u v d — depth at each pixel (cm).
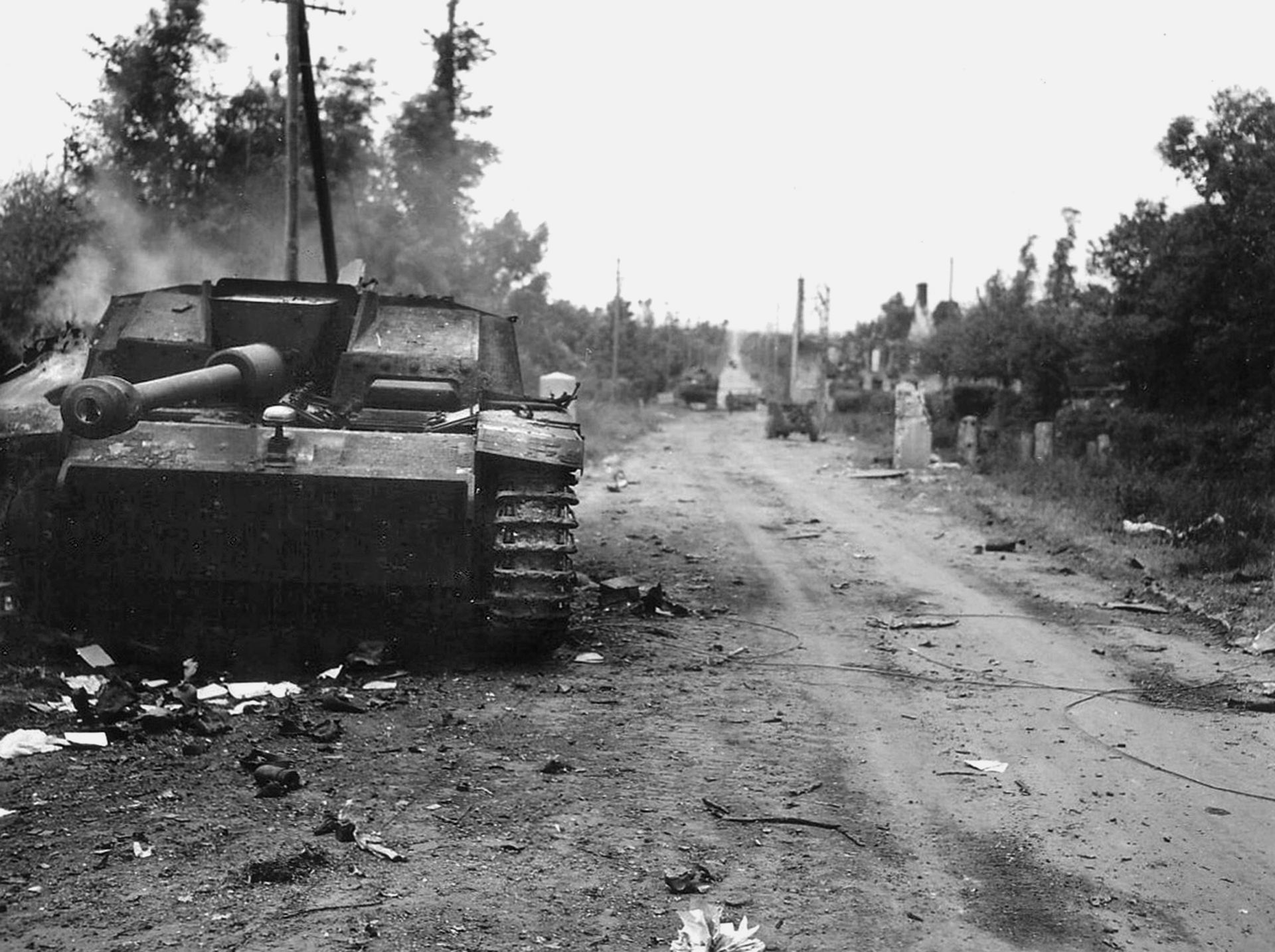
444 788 604
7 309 1669
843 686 878
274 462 809
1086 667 971
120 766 614
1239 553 1430
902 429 2845
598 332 6712
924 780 661
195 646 846
